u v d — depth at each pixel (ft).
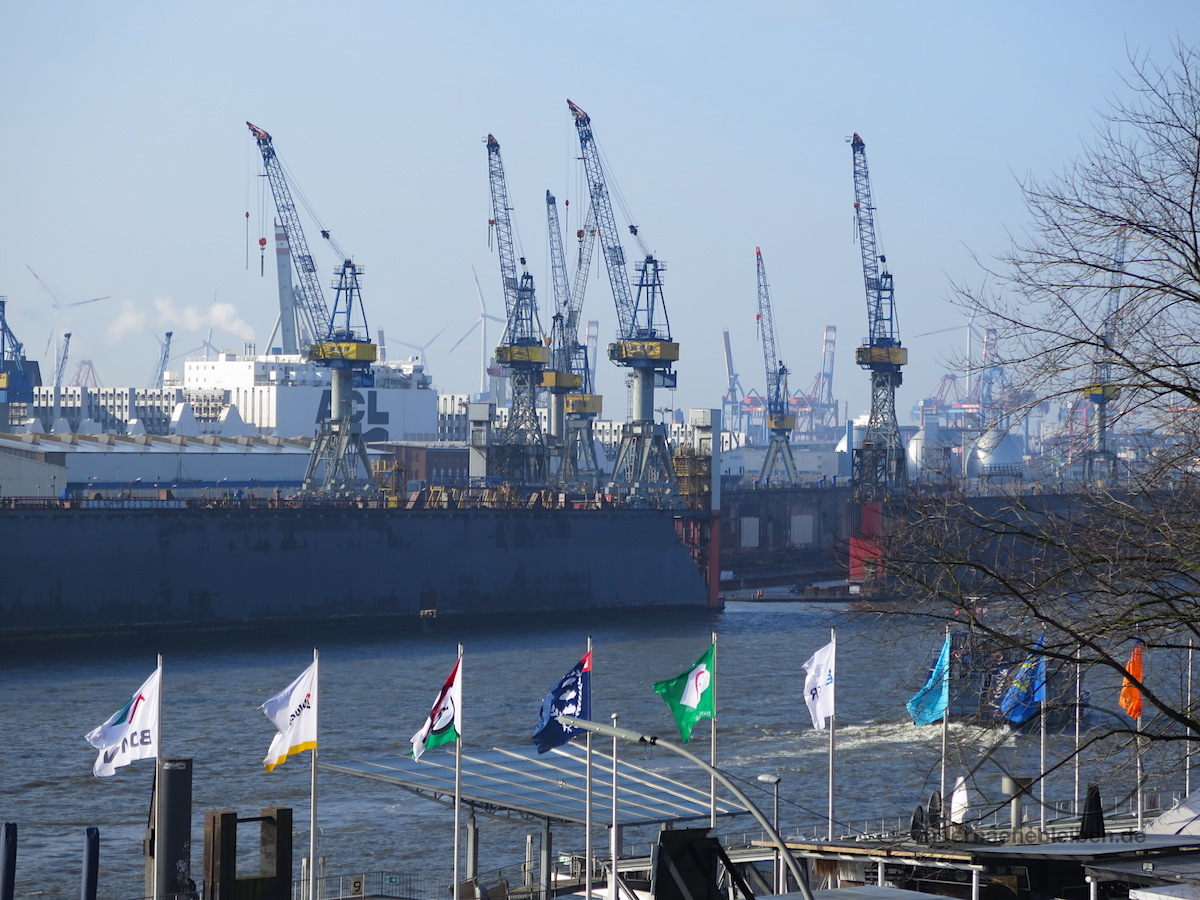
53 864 426.51
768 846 246.68
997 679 184.55
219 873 268.41
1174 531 160.35
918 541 176.76
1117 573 164.45
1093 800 275.59
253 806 499.10
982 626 162.20
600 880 335.88
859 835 411.95
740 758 567.18
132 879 412.16
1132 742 175.83
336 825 472.03
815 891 179.11
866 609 179.42
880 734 597.11
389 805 501.56
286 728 295.48
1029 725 179.42
